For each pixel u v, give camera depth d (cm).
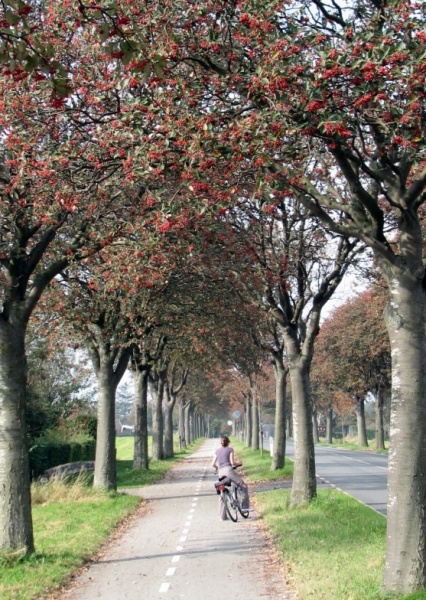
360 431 6525
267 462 3500
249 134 846
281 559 1061
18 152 1113
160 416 4459
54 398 3847
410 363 786
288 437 9875
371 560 969
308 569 950
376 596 745
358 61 766
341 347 4909
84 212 1233
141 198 1266
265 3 858
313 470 1639
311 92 788
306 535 1221
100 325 2188
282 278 1598
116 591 920
